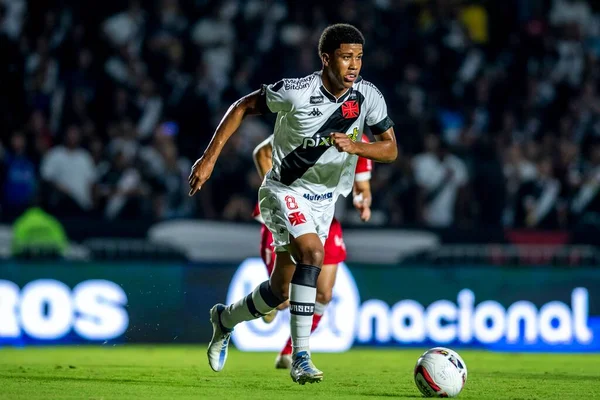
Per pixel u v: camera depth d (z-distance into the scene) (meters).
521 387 23.23
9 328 38.28
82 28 53.25
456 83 58.81
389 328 41.66
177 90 53.22
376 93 22.14
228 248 44.41
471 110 57.03
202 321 40.41
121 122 49.66
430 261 45.47
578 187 52.81
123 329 39.62
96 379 23.58
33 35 52.75
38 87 50.94
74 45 52.56
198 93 52.38
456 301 42.53
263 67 55.75
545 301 43.22
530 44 62.03
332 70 21.25
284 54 56.00
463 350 41.72
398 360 33.88
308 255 21.23
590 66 61.31
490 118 58.38
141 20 56.06
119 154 47.50
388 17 59.81
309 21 57.94
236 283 41.00
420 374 20.08
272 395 19.83
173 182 47.84
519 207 51.25
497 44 62.56
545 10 64.69
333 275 26.92
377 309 41.44
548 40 62.66
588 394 21.58
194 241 43.84
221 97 54.12
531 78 60.09
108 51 53.31
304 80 21.45
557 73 62.38
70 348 38.19
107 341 39.44
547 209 51.72
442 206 51.06
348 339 40.81
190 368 28.19
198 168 21.44
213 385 22.33
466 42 61.03
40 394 19.31
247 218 47.31
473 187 51.44
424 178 50.97
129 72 52.91
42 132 48.72
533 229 47.19
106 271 39.69
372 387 22.47
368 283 41.38
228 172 48.00
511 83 60.53
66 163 47.19
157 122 52.19
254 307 23.42
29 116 50.12
